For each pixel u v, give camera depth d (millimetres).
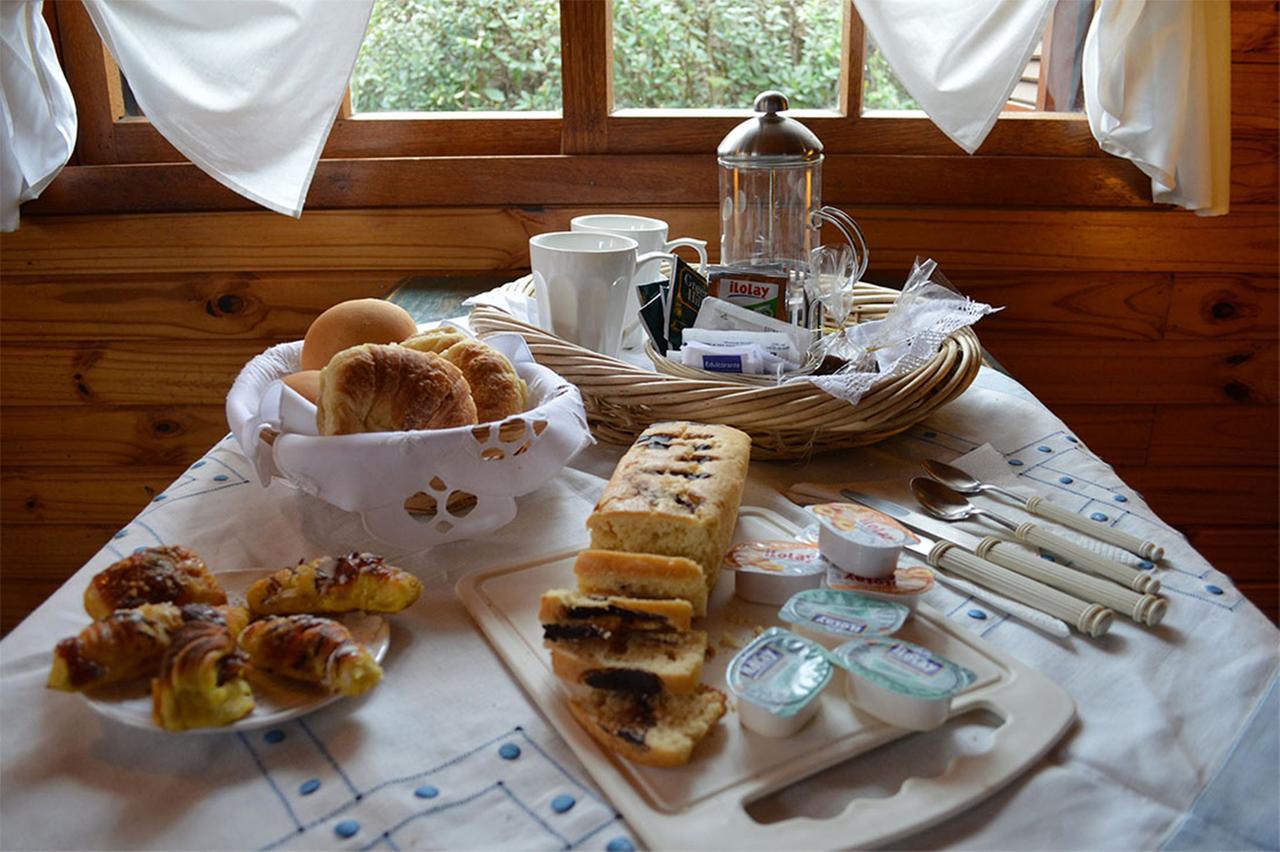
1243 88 1373
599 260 1016
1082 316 1486
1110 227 1437
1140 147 1278
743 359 927
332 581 604
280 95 1218
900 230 1439
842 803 484
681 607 558
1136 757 507
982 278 1470
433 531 707
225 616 561
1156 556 705
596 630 562
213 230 1431
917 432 954
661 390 837
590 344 1059
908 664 533
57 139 1232
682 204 1437
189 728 497
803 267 1107
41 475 1560
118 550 704
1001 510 781
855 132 1423
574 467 875
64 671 508
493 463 705
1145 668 584
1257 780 491
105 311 1469
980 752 508
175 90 1207
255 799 475
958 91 1222
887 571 634
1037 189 1418
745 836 447
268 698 534
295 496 796
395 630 617
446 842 451
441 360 750
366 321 850
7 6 1152
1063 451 909
